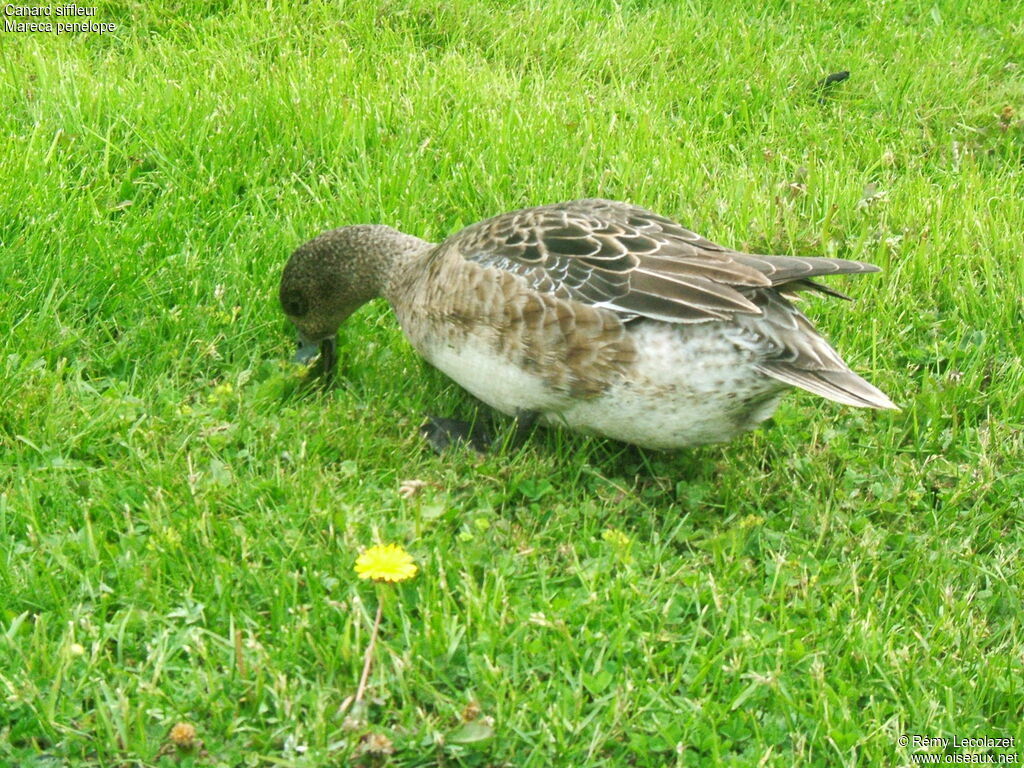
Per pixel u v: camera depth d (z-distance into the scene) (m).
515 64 1.84
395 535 1.25
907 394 1.43
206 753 1.13
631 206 1.37
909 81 1.87
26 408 1.31
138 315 1.42
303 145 1.64
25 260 1.44
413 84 1.74
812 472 1.36
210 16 1.82
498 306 1.29
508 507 1.32
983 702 1.21
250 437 1.32
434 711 1.16
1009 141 1.78
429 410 1.40
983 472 1.36
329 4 1.84
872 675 1.21
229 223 1.53
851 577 1.27
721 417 1.29
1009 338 1.49
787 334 1.26
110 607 1.20
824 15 2.00
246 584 1.21
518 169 1.62
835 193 1.64
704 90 1.83
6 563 1.21
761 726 1.18
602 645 1.20
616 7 1.93
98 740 1.12
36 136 1.57
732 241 1.57
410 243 1.42
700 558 1.28
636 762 1.16
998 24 2.02
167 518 1.25
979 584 1.29
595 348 1.27
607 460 1.36
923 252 1.56
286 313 1.43
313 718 1.15
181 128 1.62
